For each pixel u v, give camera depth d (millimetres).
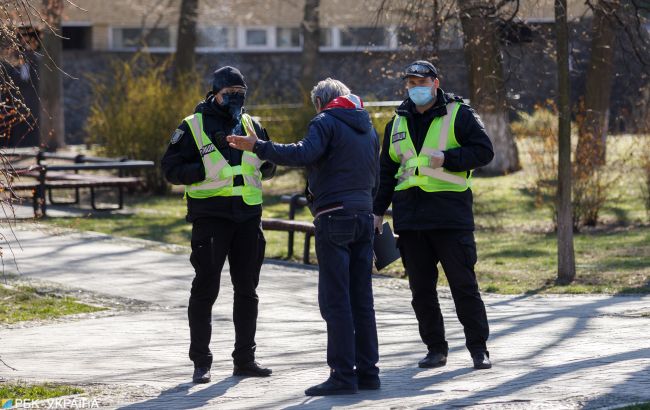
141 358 22344
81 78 97375
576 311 27828
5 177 19875
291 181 71250
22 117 20328
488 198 60219
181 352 23031
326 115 17891
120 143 63812
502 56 45125
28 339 24906
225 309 28828
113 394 18625
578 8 47062
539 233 48406
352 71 99062
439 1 39750
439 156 18766
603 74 68812
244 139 17406
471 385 17969
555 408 15695
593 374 18484
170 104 63906
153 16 100250
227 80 19344
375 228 19906
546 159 59188
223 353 22812
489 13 39125
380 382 18562
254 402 17516
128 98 64312
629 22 40000
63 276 34500
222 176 19203
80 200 60125
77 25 100500
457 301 19562
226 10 93938
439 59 41156
